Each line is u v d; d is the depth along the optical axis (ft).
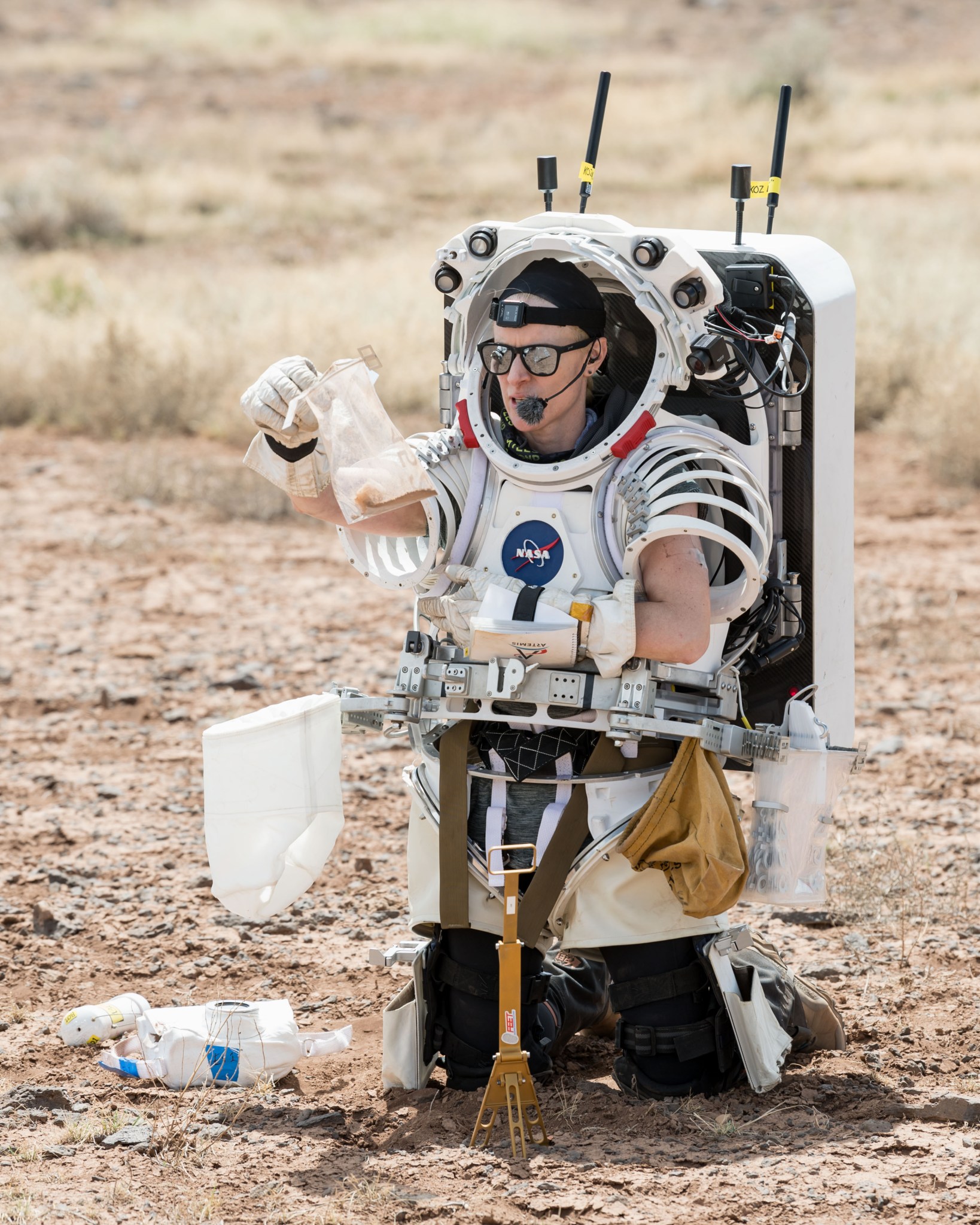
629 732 42.09
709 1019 44.52
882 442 177.27
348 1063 50.31
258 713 44.65
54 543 138.41
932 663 102.68
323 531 146.10
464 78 555.69
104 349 196.65
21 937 61.72
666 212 305.32
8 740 88.58
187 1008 49.29
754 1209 37.68
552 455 43.52
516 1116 42.32
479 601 43.06
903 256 243.19
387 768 83.20
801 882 44.70
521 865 43.34
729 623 45.50
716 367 42.09
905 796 77.66
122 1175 40.68
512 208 347.97
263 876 43.75
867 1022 51.90
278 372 42.52
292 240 322.14
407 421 176.45
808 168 379.14
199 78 558.15
